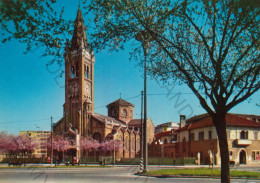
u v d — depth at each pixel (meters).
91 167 48.06
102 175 28.47
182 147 72.69
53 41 11.58
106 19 13.76
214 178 24.84
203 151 62.47
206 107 13.92
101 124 87.00
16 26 10.72
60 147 78.50
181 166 52.34
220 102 13.57
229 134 58.03
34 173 31.31
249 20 12.94
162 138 96.25
